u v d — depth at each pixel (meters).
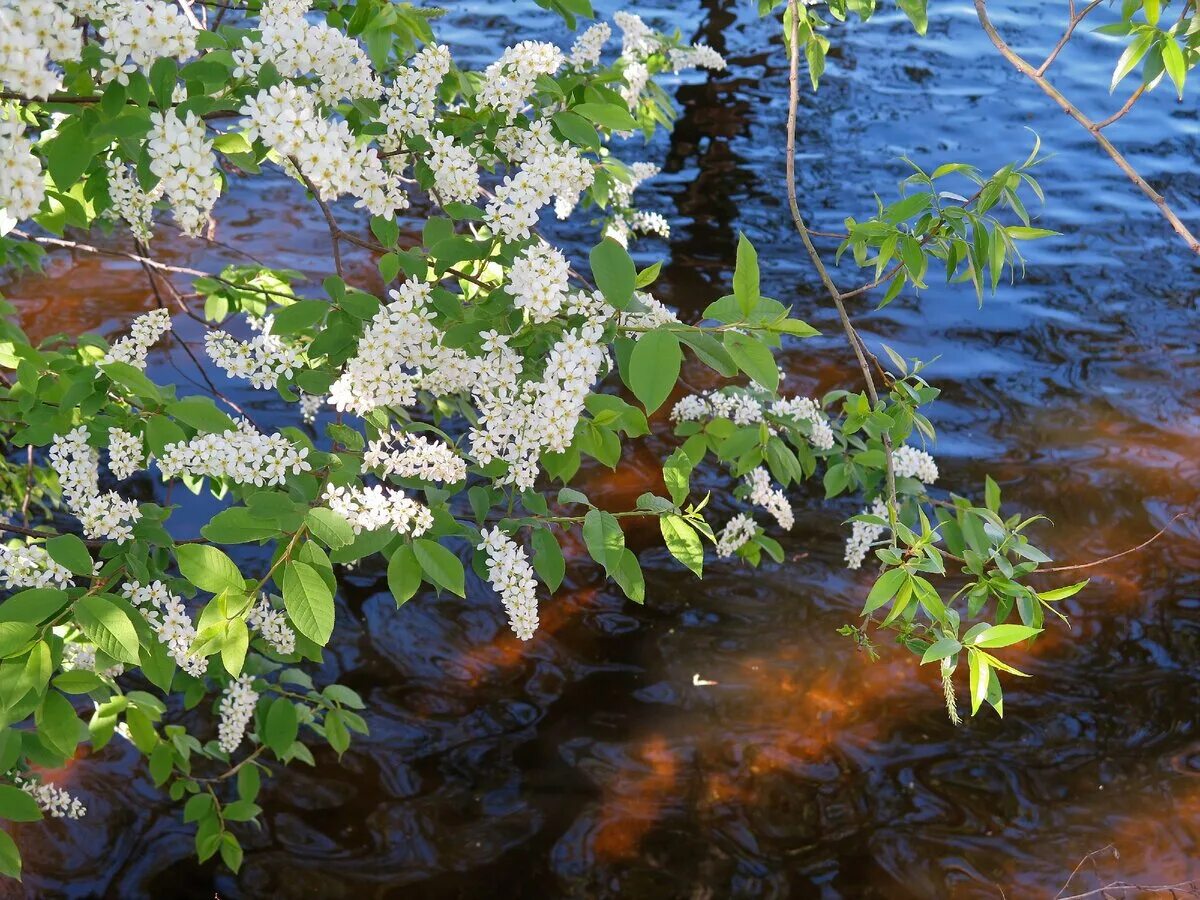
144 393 2.14
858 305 6.98
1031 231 2.45
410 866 3.79
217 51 2.03
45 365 2.36
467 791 4.05
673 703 4.43
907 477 3.12
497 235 2.20
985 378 6.38
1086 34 11.12
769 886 3.76
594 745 4.24
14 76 1.63
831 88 9.91
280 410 5.70
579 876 3.77
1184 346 6.73
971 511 2.50
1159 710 4.43
